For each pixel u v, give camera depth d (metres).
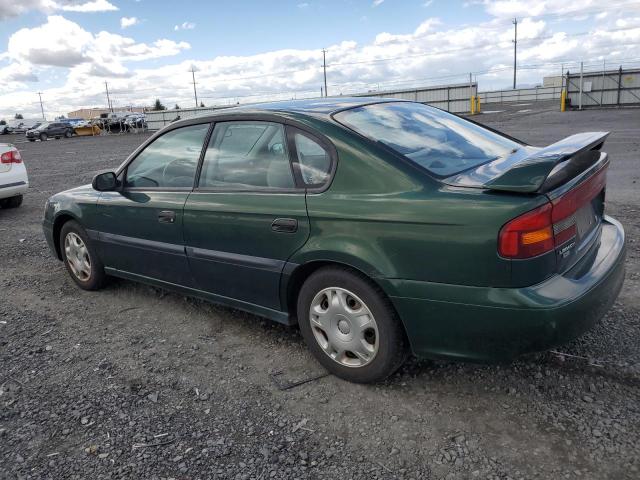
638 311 3.70
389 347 2.86
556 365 3.09
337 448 2.55
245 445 2.61
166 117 54.28
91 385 3.24
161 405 2.99
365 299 2.87
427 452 2.48
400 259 2.68
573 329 2.49
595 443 2.45
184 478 2.40
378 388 3.02
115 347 3.75
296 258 3.07
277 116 3.31
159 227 3.88
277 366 3.35
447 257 2.55
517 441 2.51
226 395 3.06
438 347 2.71
